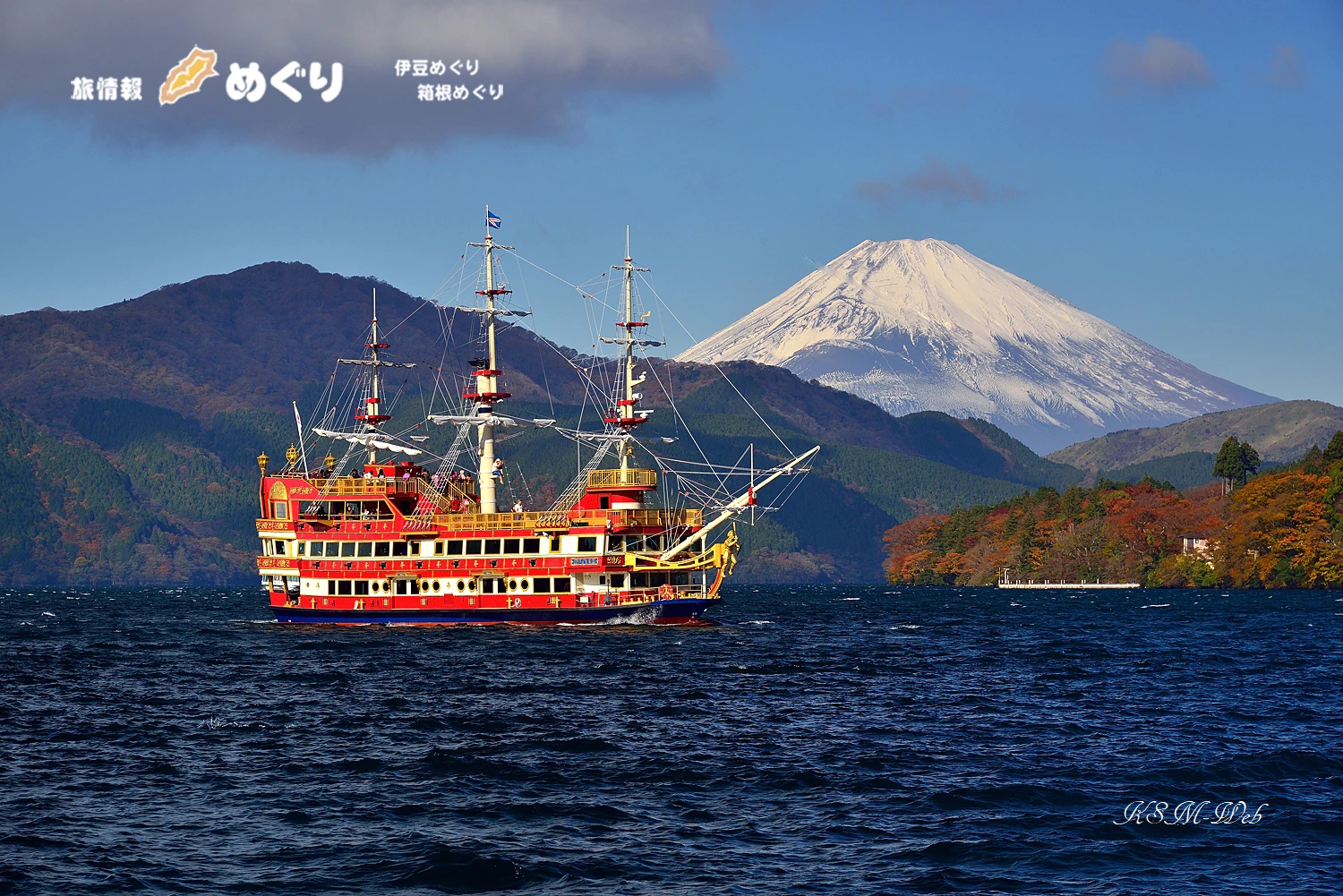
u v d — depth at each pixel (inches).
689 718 2847.0
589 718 2842.0
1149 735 2640.3
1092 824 1929.1
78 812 1990.7
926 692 3326.8
